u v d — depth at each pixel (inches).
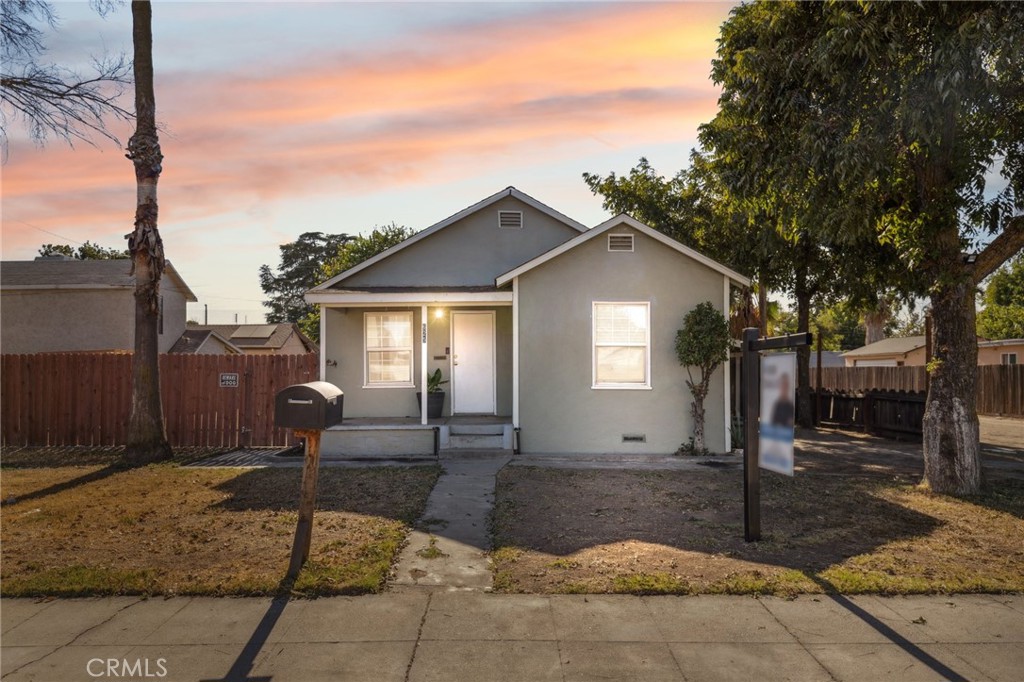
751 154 444.5
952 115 357.4
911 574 239.0
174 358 580.1
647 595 219.1
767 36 414.9
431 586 226.8
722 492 378.3
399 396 593.6
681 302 525.7
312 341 1876.2
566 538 283.1
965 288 396.2
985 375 1002.1
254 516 316.8
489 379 593.6
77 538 279.9
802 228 455.8
